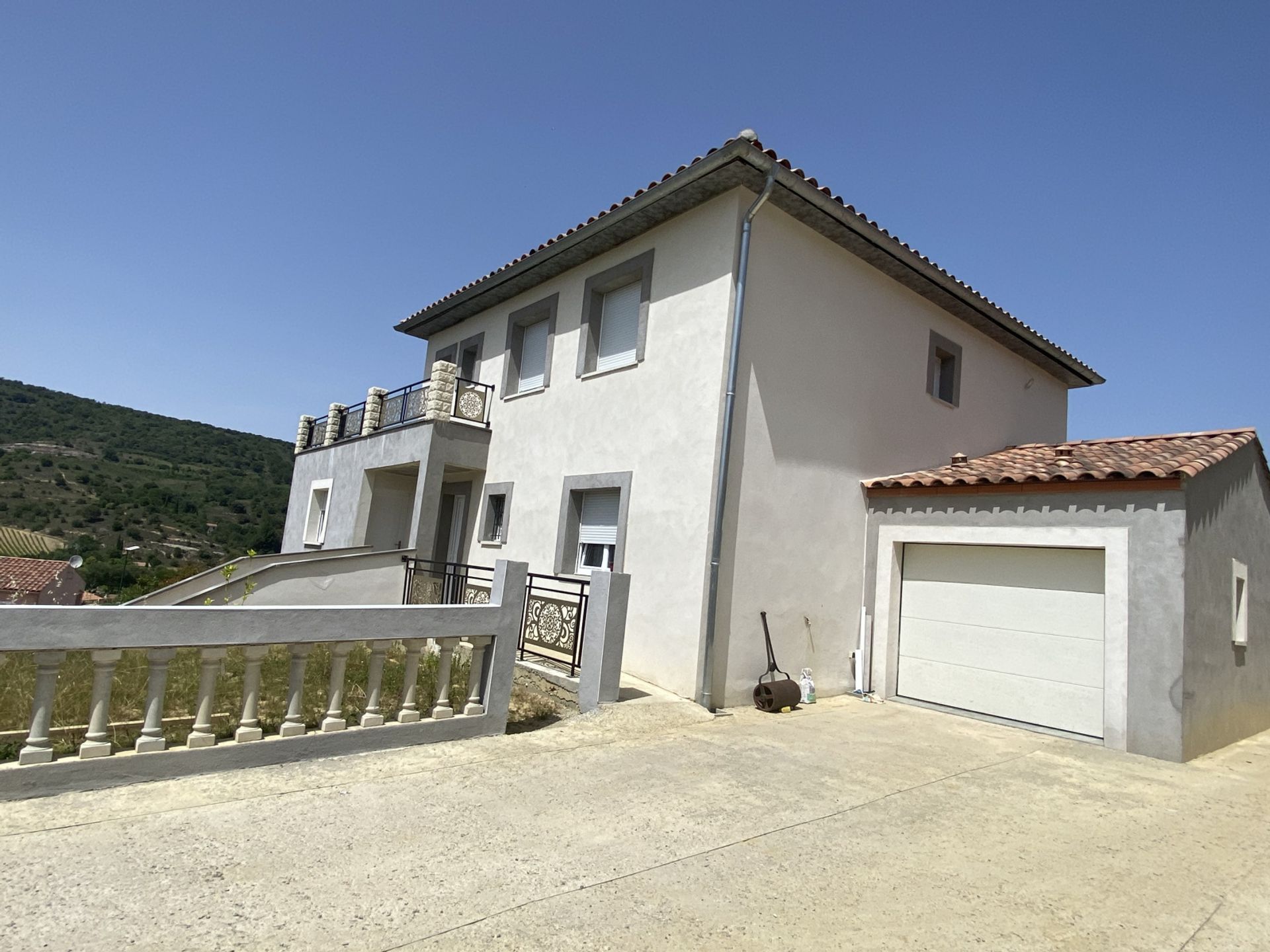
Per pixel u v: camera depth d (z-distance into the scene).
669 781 5.57
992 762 6.89
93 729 4.61
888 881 4.04
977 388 12.71
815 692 9.45
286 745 5.30
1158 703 7.50
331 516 15.59
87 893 3.33
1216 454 8.34
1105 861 4.56
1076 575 8.46
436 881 3.70
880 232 9.84
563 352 11.70
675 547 8.93
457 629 6.28
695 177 8.81
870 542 10.32
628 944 3.21
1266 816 5.68
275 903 3.37
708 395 8.89
